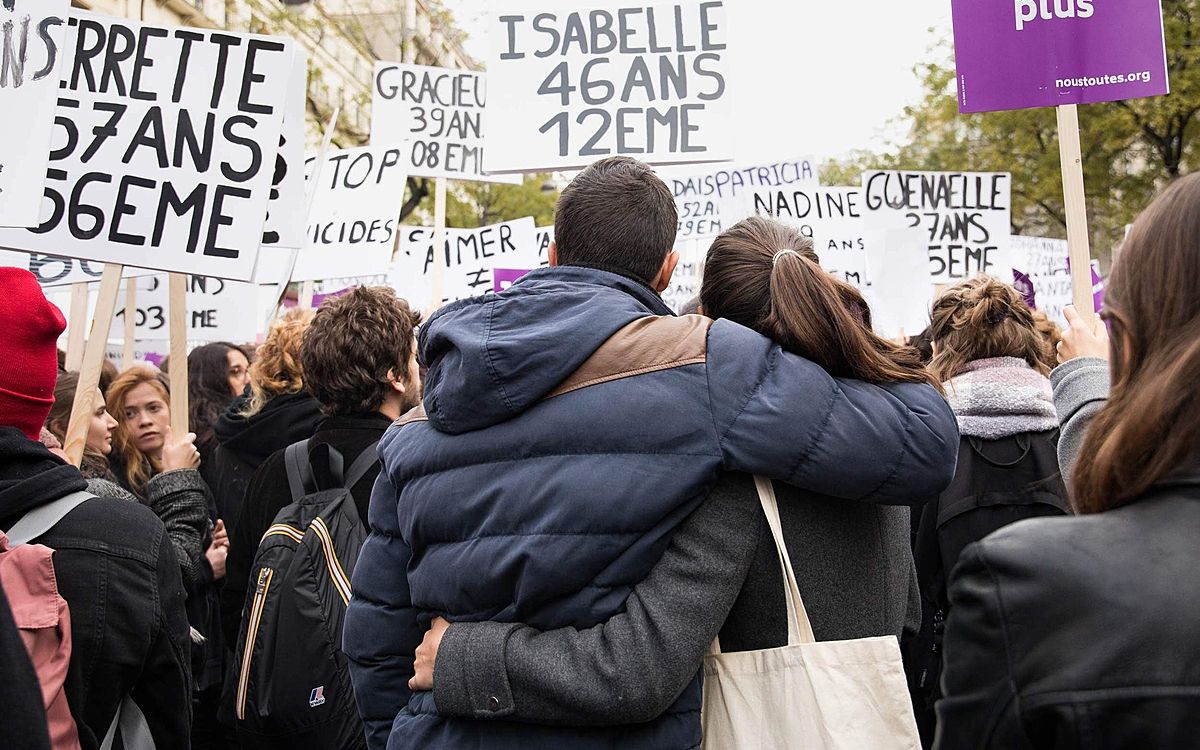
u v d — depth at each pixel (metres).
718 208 8.84
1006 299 3.30
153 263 3.36
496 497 1.76
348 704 2.69
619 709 1.65
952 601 1.14
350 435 2.96
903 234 7.61
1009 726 1.04
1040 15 3.53
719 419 1.72
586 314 1.78
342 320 2.98
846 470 1.71
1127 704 0.99
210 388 5.50
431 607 1.85
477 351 1.75
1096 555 1.06
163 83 3.44
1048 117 19.50
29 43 3.02
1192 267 1.13
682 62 5.29
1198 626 1.00
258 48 3.49
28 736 1.29
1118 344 1.22
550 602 1.74
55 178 3.33
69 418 3.54
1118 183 19.17
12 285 2.14
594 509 1.70
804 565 1.77
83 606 2.08
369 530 2.83
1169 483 1.09
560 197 2.02
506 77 5.30
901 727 1.70
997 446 3.17
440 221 7.31
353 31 25.17
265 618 2.72
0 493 2.06
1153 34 3.45
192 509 3.53
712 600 1.70
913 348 1.93
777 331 1.87
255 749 2.74
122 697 2.20
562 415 1.75
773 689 1.71
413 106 7.59
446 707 1.74
